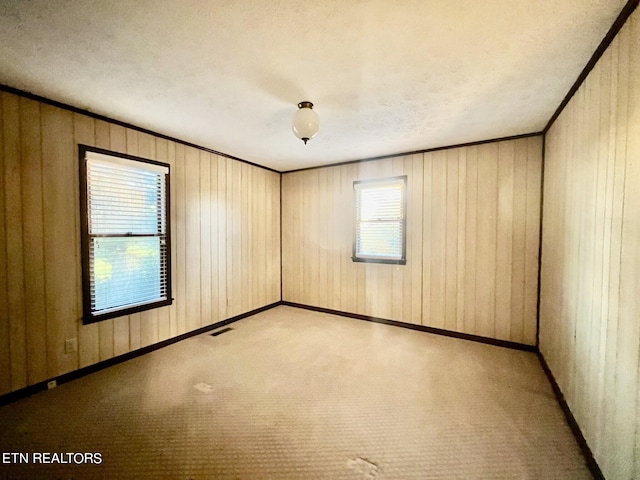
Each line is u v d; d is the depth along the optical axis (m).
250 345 3.20
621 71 1.35
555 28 1.43
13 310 2.13
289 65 1.79
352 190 4.20
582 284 1.80
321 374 2.54
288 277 4.90
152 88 2.10
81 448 1.64
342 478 1.45
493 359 2.85
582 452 1.63
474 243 3.34
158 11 1.33
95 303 2.59
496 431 1.80
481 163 3.27
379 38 1.53
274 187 4.80
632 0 1.21
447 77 1.92
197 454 1.60
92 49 1.63
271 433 1.78
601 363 1.48
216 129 2.93
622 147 1.32
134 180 2.88
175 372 2.57
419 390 2.28
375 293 4.04
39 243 2.25
